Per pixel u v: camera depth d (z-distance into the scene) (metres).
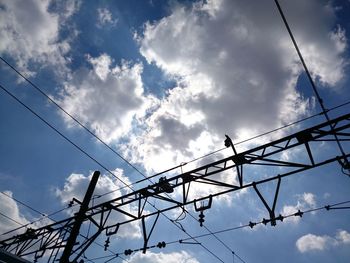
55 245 14.40
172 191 11.53
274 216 9.52
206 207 10.73
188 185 11.17
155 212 12.04
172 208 11.59
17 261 11.39
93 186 12.64
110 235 13.06
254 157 9.86
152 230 12.04
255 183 9.97
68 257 11.03
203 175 10.78
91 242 12.44
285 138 9.36
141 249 12.16
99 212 13.04
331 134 8.68
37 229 15.80
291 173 9.55
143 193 12.11
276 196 9.61
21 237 16.45
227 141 10.09
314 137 9.00
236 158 10.07
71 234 11.48
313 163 9.12
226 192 10.48
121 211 12.73
